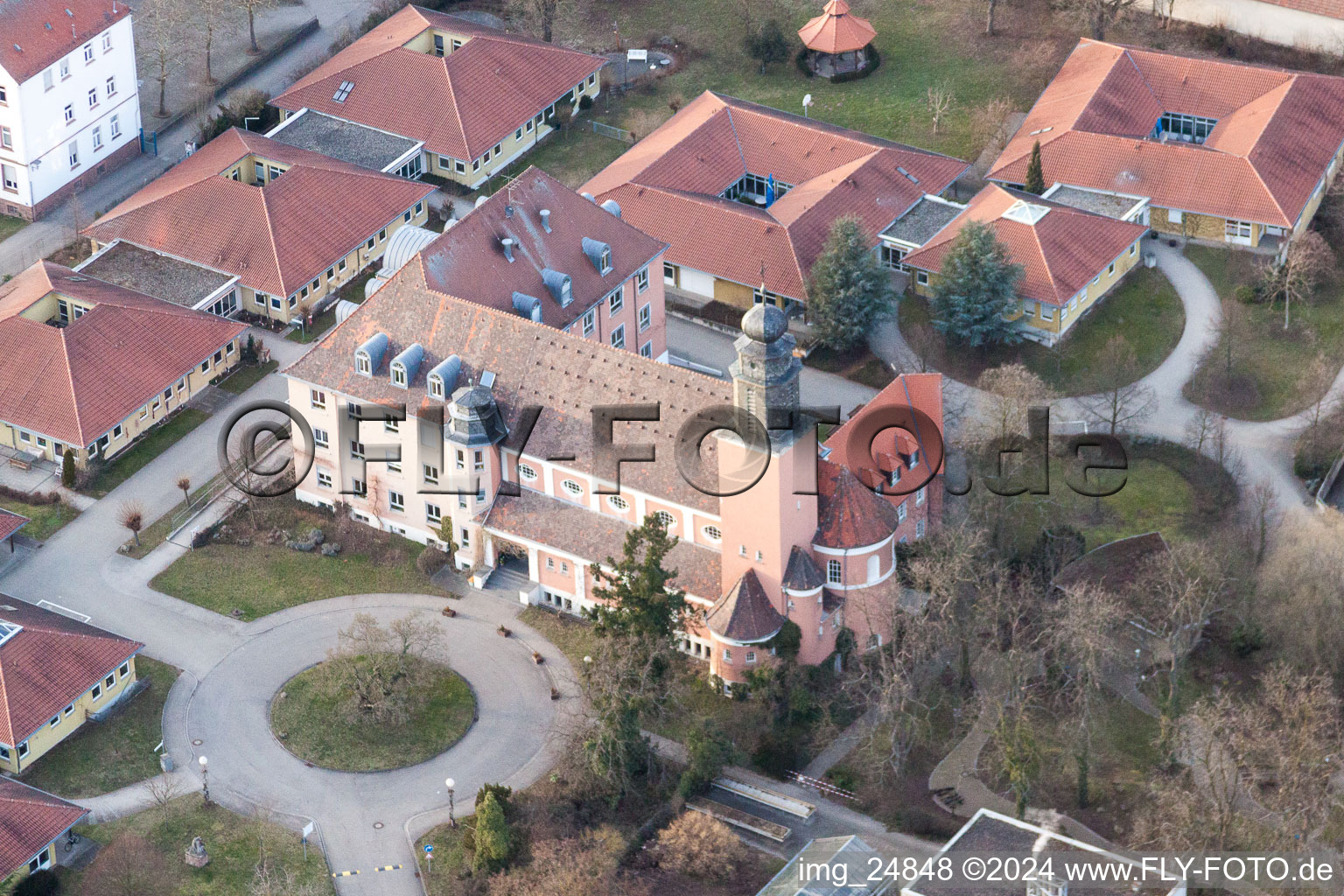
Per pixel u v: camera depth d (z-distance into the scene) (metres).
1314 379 184.75
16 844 137.38
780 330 140.50
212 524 170.38
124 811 145.12
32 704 147.75
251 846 142.25
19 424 174.75
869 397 185.62
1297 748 136.50
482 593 164.25
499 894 136.25
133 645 154.50
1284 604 151.50
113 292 186.25
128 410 176.25
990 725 146.00
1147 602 156.12
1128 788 144.75
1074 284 189.00
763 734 149.38
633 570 143.62
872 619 154.25
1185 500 172.75
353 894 139.00
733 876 138.62
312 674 156.50
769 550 148.25
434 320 163.88
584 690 148.12
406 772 148.50
